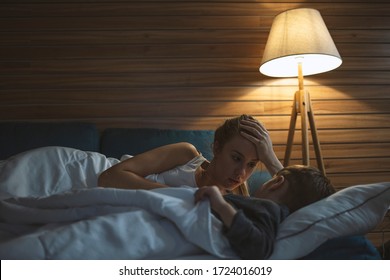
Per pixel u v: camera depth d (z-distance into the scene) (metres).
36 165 1.46
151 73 2.35
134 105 2.33
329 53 1.99
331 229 0.88
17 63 2.28
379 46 2.49
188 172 1.30
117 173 1.23
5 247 0.73
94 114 2.30
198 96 2.37
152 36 2.36
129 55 2.34
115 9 2.35
